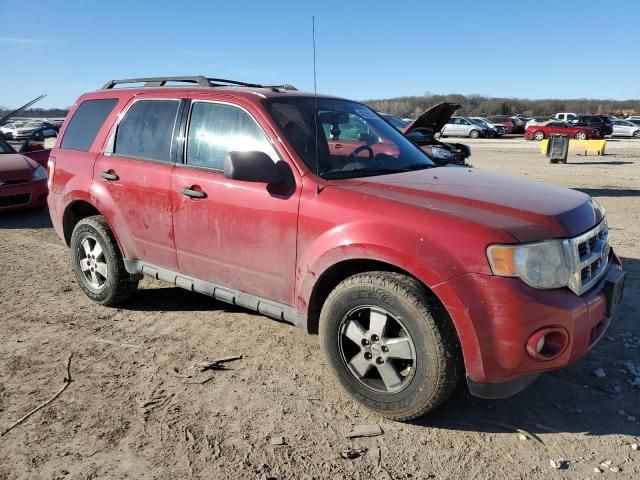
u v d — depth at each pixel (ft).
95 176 15.60
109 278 15.74
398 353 10.19
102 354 13.38
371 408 10.72
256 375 12.39
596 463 9.46
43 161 33.55
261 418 10.75
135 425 10.50
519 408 11.10
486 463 9.48
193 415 10.83
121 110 15.48
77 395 11.54
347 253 10.46
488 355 9.34
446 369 9.73
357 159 12.72
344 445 9.95
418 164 13.64
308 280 11.18
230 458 9.59
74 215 17.21
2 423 10.57
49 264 20.94
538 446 9.93
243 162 10.96
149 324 15.19
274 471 9.27
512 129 149.69
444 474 9.21
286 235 11.51
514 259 9.17
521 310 9.10
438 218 9.75
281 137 11.94
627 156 77.51
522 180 12.73
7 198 28.58
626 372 12.39
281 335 14.44
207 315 15.78
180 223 13.52
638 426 10.49
